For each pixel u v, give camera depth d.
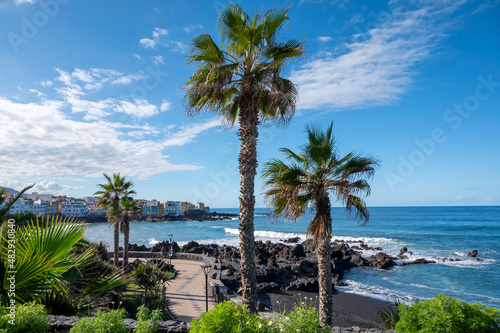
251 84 8.12
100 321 4.88
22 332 4.86
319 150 9.57
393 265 36.28
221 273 26.66
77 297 7.14
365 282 28.83
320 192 9.78
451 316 4.74
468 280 28.75
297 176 9.95
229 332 4.05
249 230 7.89
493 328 4.69
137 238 79.56
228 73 7.82
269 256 40.41
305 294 23.81
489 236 65.00
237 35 7.89
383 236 70.44
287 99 8.04
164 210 180.25
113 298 12.02
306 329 4.43
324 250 9.92
